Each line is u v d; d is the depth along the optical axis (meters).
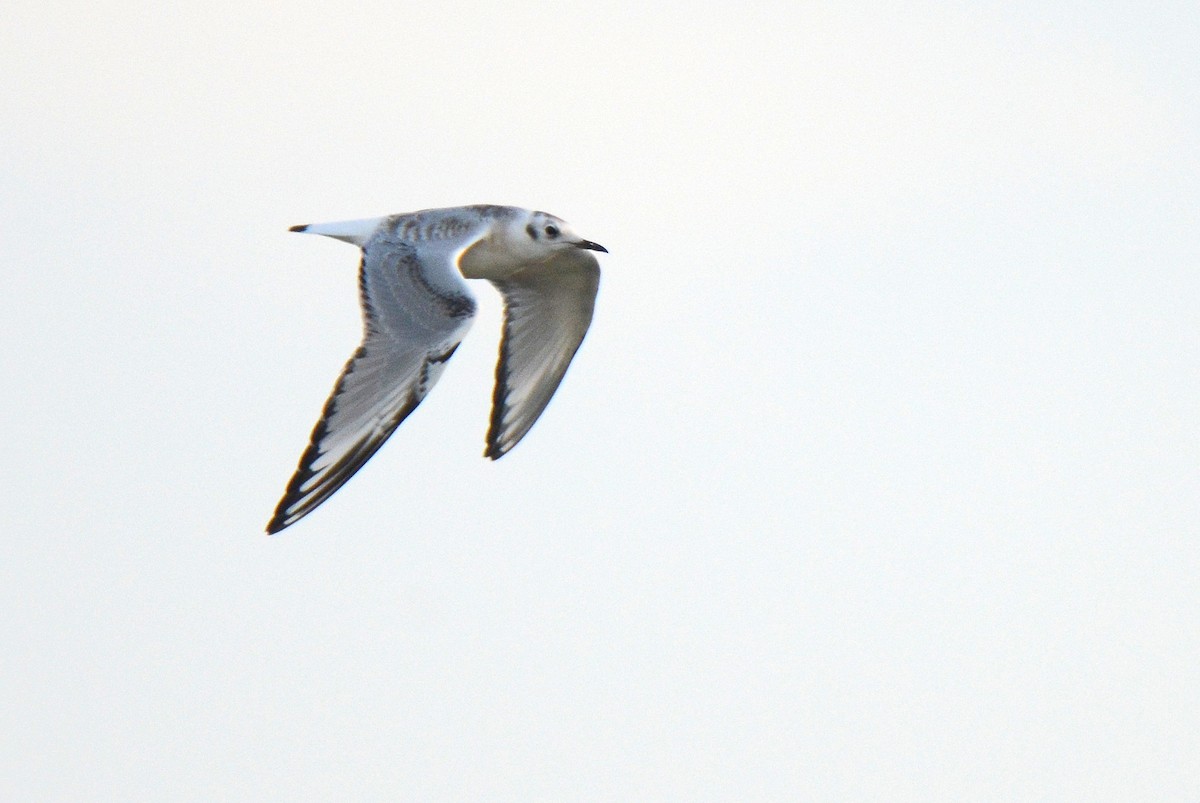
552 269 13.41
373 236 12.28
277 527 11.23
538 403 13.86
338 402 11.52
